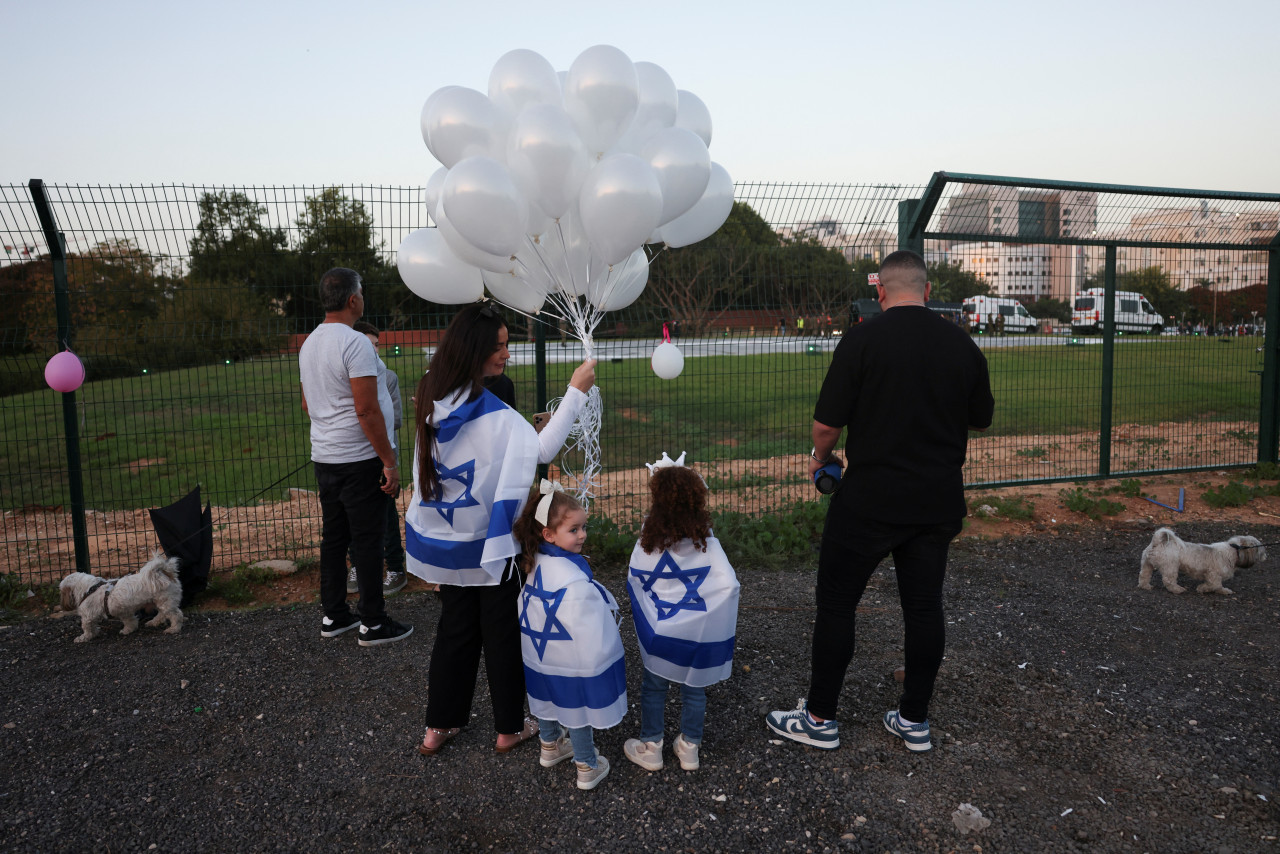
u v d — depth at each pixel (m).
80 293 5.09
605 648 2.71
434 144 3.64
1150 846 2.46
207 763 3.04
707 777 2.87
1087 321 7.32
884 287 2.94
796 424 10.88
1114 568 5.21
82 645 4.18
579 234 3.87
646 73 4.00
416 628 4.35
